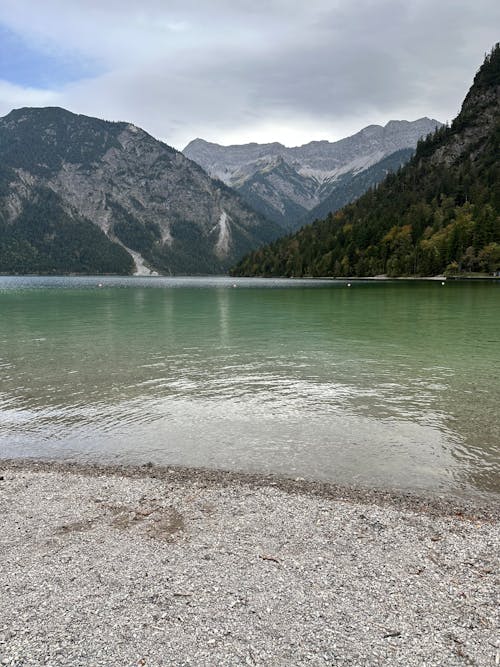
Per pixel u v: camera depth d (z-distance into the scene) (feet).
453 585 21.75
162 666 16.79
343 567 23.20
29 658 17.17
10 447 42.04
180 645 17.81
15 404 54.95
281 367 75.87
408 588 21.49
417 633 18.49
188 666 16.76
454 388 62.03
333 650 17.56
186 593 21.02
